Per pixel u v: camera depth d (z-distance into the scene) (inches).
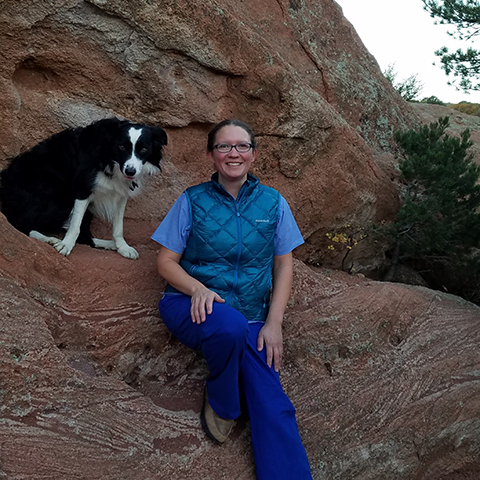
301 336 129.0
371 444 119.3
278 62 163.6
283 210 108.8
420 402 129.6
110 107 140.6
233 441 103.9
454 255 213.0
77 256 116.6
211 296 95.2
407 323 146.4
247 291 103.9
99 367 107.7
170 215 105.5
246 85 156.8
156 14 132.2
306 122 170.7
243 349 93.4
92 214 128.6
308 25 237.0
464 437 135.1
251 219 103.7
